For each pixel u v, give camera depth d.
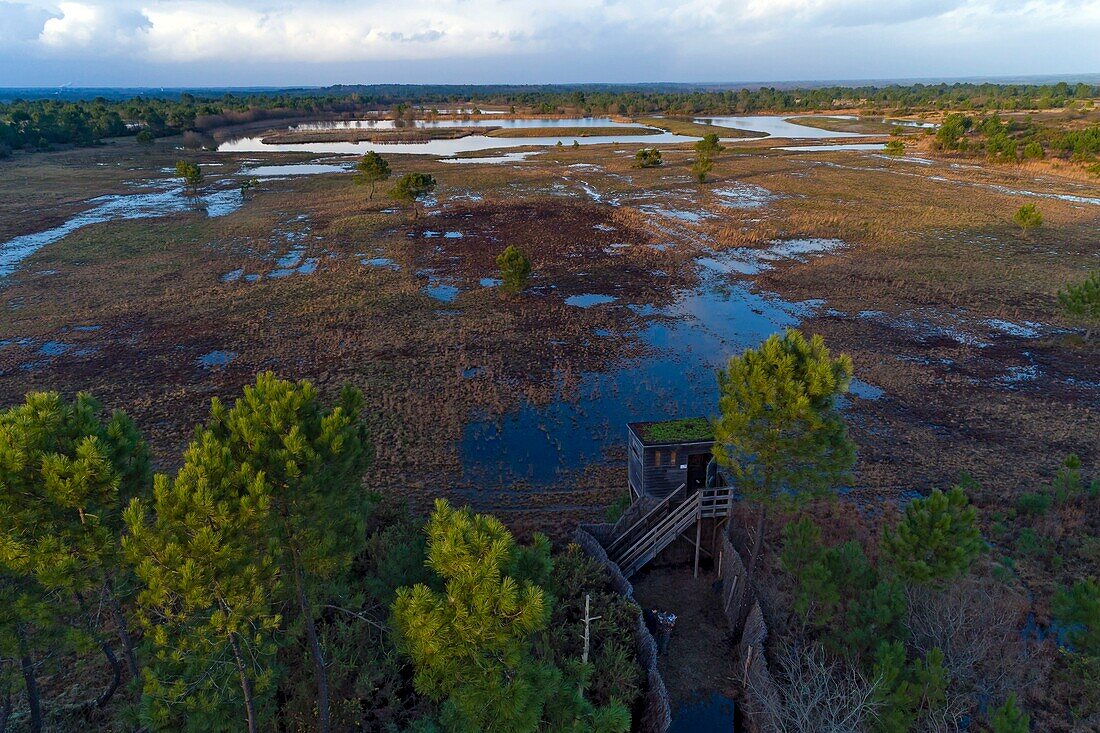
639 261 47.84
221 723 9.62
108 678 13.49
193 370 29.89
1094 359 30.67
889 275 43.53
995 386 28.36
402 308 38.00
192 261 47.12
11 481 8.45
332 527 9.94
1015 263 45.50
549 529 19.77
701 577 18.14
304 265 46.72
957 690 13.18
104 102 197.50
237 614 8.26
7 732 11.80
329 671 13.00
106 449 9.22
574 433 25.33
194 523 8.11
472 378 29.48
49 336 33.47
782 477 13.25
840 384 12.44
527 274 40.25
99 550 9.08
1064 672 13.80
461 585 7.84
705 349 32.94
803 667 13.79
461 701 8.06
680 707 14.10
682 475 18.09
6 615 8.98
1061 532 18.78
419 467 23.00
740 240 53.09
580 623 14.73
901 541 13.80
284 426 9.36
